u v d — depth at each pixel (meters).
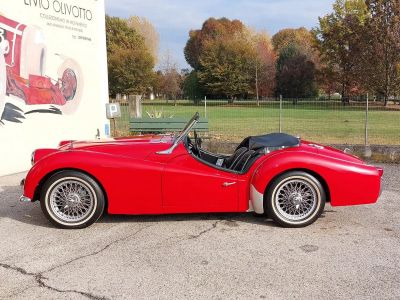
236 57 48.34
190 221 4.78
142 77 51.41
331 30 39.22
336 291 3.14
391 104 25.19
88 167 4.38
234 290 3.16
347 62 38.53
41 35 8.02
